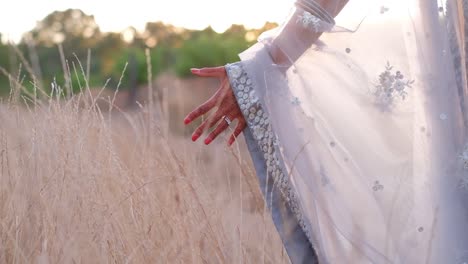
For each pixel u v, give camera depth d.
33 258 1.90
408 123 1.86
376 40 1.91
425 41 1.86
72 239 1.85
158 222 2.09
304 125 1.90
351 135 1.88
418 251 1.81
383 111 1.87
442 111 1.83
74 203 2.00
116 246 1.95
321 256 1.86
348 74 1.90
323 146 1.89
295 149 1.89
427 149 1.85
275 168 1.93
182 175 2.12
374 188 1.85
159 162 2.35
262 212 2.18
